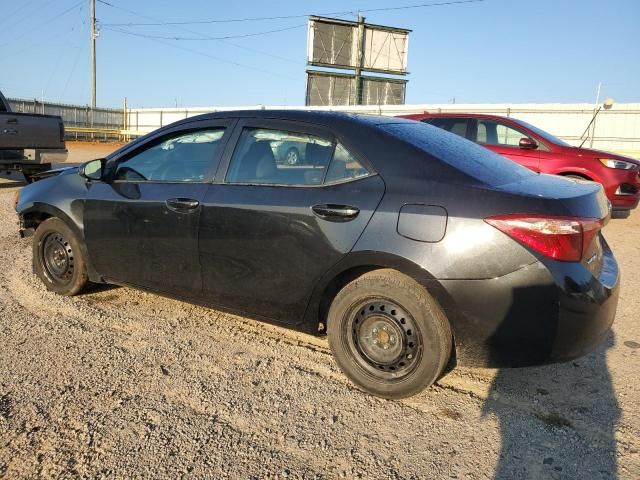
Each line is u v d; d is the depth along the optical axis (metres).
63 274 4.68
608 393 3.29
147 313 4.43
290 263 3.34
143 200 3.98
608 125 22.25
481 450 2.72
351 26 33.78
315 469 2.56
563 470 2.57
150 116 38.88
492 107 23.80
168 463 2.57
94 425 2.84
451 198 2.92
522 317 2.77
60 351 3.69
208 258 3.69
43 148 11.43
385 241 3.00
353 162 3.25
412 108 25.12
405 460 2.64
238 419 2.95
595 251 3.08
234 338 4.00
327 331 3.38
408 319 3.03
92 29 41.16
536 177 3.42
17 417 2.89
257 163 3.59
